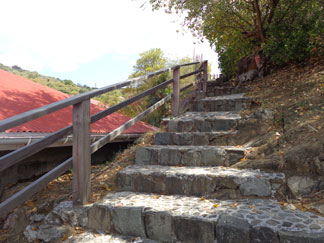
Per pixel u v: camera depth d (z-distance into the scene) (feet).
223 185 9.01
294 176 8.69
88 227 8.51
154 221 7.70
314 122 10.94
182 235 7.32
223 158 10.86
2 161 6.31
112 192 10.00
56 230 8.43
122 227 8.08
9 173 12.35
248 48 29.63
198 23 29.45
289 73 21.84
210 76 38.17
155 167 11.09
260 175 8.91
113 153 17.57
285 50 22.39
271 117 12.53
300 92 15.20
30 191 7.47
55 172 8.31
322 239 5.81
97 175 11.80
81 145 8.80
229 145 12.30
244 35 28.73
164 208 7.97
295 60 23.43
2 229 9.61
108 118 19.22
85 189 8.96
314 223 6.60
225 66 31.68
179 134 13.09
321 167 8.45
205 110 18.15
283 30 23.50
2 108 12.32
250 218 7.00
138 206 8.15
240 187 8.79
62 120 14.42
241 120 12.98
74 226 8.58
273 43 23.36
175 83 16.46
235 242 6.62
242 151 10.66
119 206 8.23
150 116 29.12
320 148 8.95
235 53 30.25
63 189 11.25
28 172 13.32
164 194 9.62
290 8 24.86
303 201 7.95
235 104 17.12
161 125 15.69
